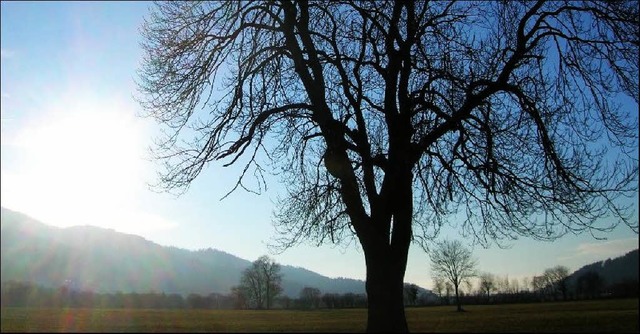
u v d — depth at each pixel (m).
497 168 14.03
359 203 13.00
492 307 72.38
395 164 13.10
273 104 15.67
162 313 53.25
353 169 13.67
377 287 12.41
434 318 41.31
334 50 14.48
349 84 14.23
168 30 15.41
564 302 72.44
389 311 12.24
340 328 26.58
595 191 14.00
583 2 14.28
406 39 14.19
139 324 27.19
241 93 14.75
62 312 42.00
